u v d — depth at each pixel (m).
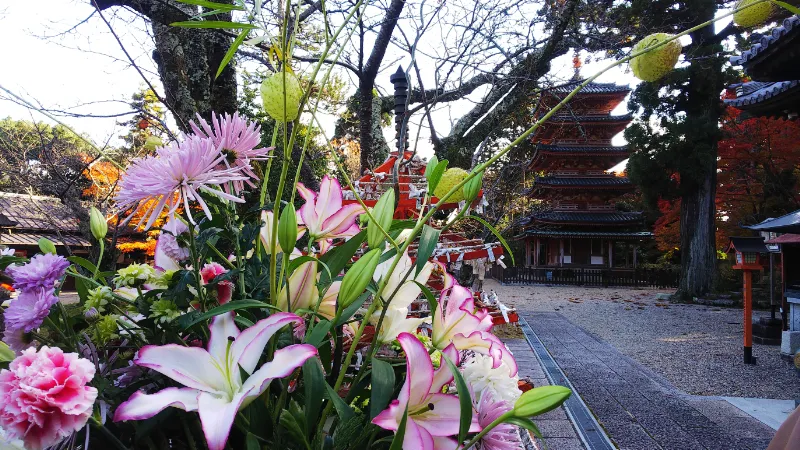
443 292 0.65
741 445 3.71
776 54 4.82
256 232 0.61
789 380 5.77
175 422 0.55
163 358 0.48
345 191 2.15
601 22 3.29
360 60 2.65
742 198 16.94
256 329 0.49
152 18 2.32
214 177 0.52
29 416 0.40
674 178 15.19
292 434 0.47
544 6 2.87
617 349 7.65
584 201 24.27
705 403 4.76
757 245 7.11
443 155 2.82
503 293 18.78
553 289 20.89
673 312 12.80
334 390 0.56
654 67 0.56
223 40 2.44
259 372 0.46
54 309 0.55
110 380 0.57
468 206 0.61
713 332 9.56
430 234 0.58
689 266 15.42
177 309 0.55
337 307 0.53
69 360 0.42
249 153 0.60
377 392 0.51
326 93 2.73
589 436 3.73
